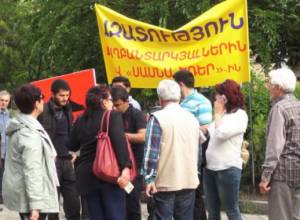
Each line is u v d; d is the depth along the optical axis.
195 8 11.93
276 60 13.87
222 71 8.88
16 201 5.46
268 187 6.09
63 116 7.98
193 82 7.36
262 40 12.20
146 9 12.27
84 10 13.07
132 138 7.25
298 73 14.26
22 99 5.51
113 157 6.14
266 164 6.00
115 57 9.34
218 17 8.80
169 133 6.17
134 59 9.23
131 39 9.26
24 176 5.39
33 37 14.61
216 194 6.97
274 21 12.38
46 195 5.48
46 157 5.52
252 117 11.30
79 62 13.40
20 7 18.95
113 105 7.33
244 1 8.70
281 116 5.96
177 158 6.18
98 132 6.20
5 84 21.61
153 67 9.14
